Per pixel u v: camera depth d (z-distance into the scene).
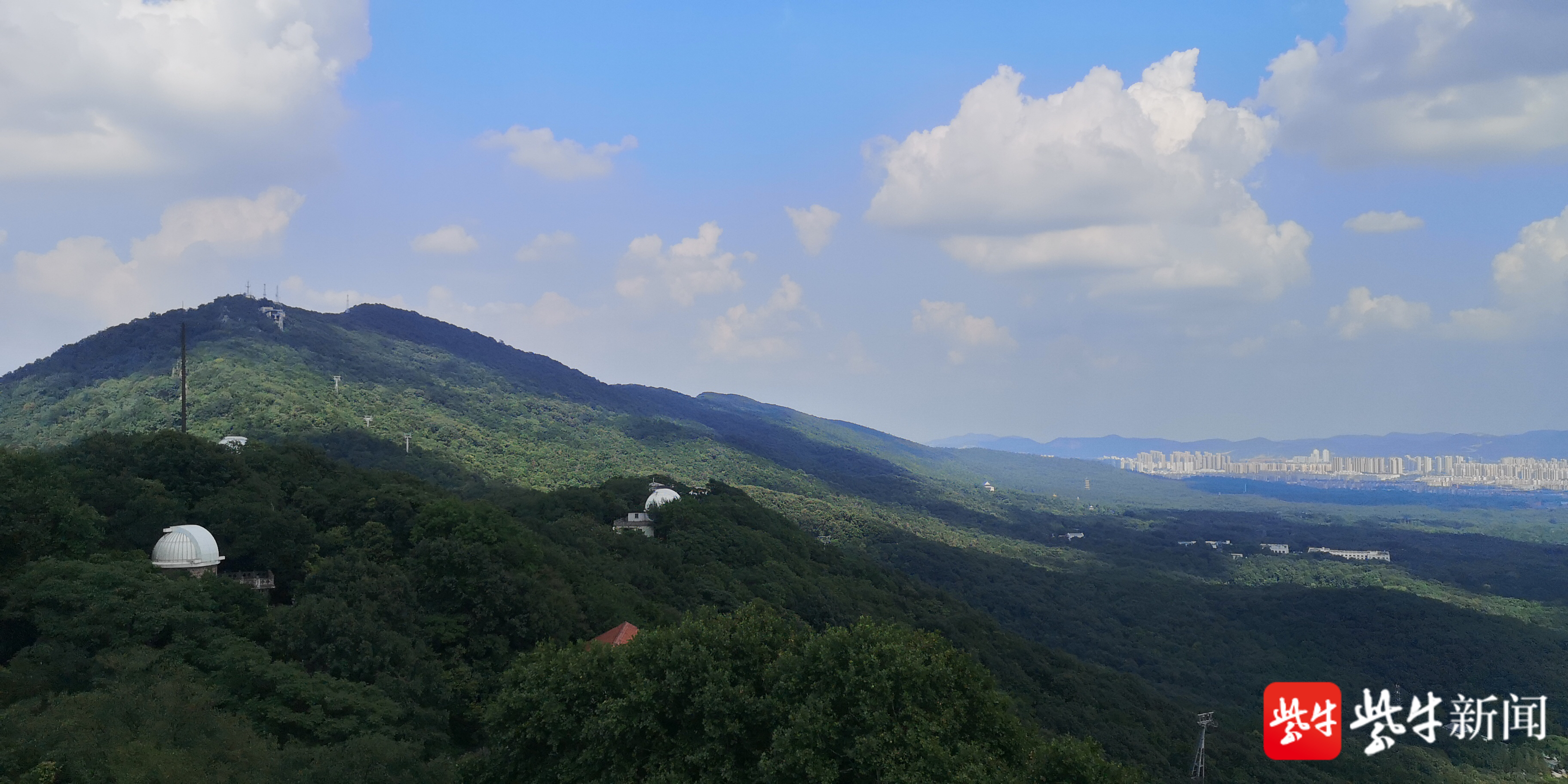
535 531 110.75
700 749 41.88
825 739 41.00
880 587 161.88
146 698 45.22
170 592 56.84
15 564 57.81
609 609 81.75
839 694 42.59
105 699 43.47
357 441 184.38
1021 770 42.50
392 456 181.00
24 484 61.78
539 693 44.44
